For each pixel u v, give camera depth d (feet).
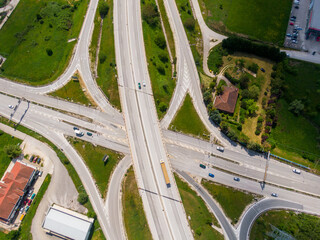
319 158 279.90
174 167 279.08
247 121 292.61
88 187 273.33
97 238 256.93
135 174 276.21
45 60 325.83
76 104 301.22
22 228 258.78
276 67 311.06
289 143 286.25
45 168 279.90
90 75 313.12
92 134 290.15
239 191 272.10
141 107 296.92
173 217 263.70
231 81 306.55
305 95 300.40
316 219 257.34
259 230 256.73
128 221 261.03
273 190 272.92
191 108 297.74
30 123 297.33
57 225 249.34
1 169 280.72
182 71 313.32
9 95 309.01
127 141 286.87
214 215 263.49
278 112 295.89
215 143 285.23
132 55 315.99
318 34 326.24
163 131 289.33
